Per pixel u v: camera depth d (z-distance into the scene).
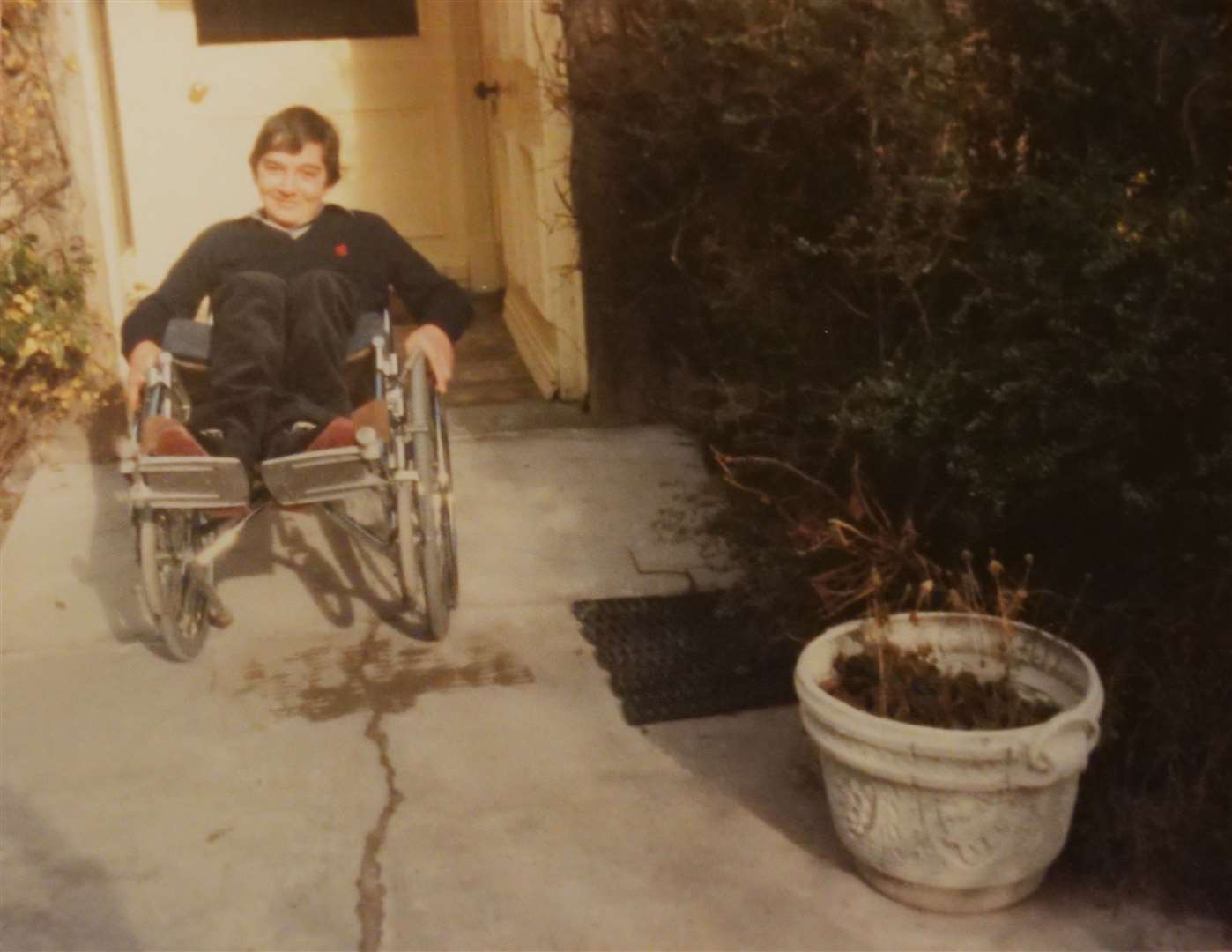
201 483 3.70
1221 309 3.31
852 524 3.96
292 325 3.98
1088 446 3.41
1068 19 3.85
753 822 3.53
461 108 7.01
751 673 4.17
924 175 3.93
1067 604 3.53
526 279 6.20
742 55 4.37
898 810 3.07
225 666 4.26
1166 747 3.27
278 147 4.32
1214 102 3.82
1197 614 3.30
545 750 3.83
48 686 4.18
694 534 4.60
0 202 5.21
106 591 4.64
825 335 4.32
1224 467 3.20
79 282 5.32
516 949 3.11
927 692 3.25
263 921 3.20
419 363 4.14
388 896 3.28
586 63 5.21
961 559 3.77
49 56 5.20
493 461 5.37
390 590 4.65
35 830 3.53
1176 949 3.09
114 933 3.17
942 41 3.96
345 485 3.79
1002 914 3.20
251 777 3.73
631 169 5.23
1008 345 3.68
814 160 4.29
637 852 3.42
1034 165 4.01
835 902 3.24
